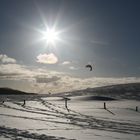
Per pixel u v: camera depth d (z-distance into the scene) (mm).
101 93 127812
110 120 29766
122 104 63812
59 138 16938
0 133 18312
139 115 36625
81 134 19078
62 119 29516
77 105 58469
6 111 38438
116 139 17438
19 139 16109
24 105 54219
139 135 19516
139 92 121938
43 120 27688
